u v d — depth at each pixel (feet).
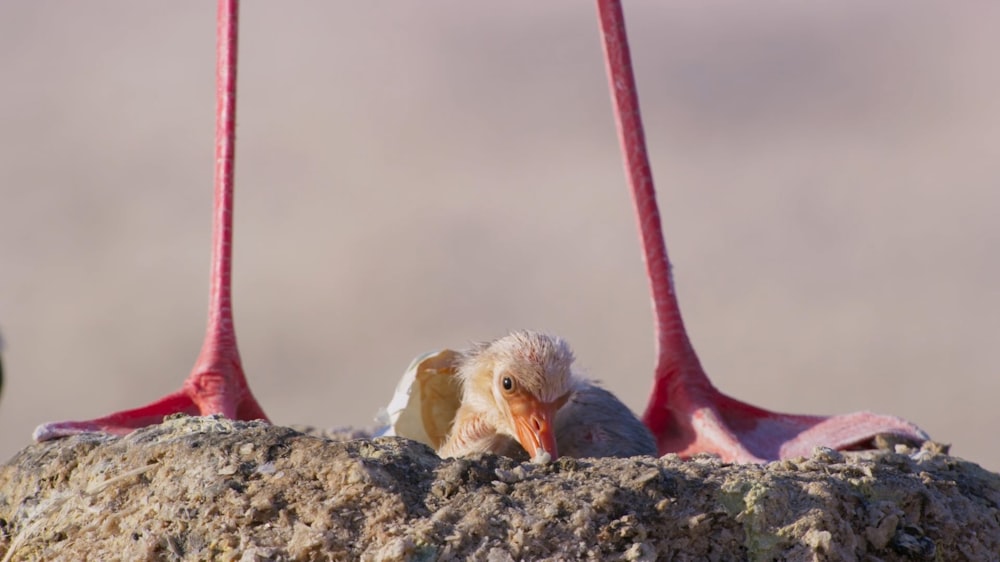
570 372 35.99
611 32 41.65
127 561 26.96
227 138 39.88
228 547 26.40
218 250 39.34
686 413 39.34
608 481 27.55
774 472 28.50
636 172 41.01
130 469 29.22
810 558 26.68
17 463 31.89
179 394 38.04
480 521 26.37
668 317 40.16
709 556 26.86
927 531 28.43
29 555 28.43
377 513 26.58
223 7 40.24
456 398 38.96
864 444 37.99
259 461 28.17
